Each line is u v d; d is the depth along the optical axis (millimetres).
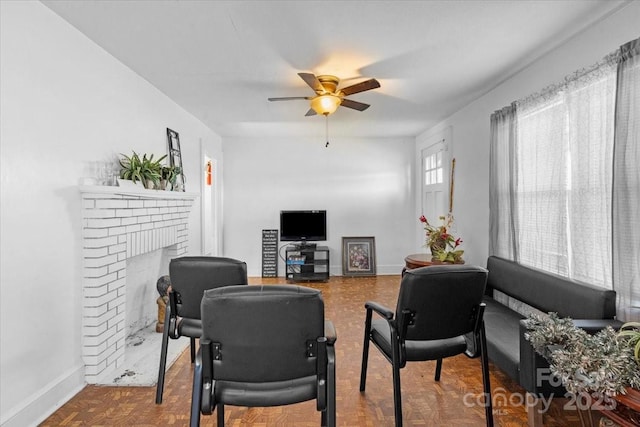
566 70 2525
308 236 5953
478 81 3309
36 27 1969
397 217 6227
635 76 1861
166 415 2000
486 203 3684
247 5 2039
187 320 2180
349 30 2338
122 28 2303
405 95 3744
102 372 2387
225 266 1962
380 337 2080
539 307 2504
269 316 1241
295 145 6121
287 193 6129
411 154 6223
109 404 2107
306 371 1336
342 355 2865
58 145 2137
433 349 1852
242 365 1296
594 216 2213
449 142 4656
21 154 1869
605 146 2127
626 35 2049
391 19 2197
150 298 3418
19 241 1853
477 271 1698
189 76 3164
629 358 1289
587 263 2252
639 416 1244
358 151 6176
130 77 2998
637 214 1879
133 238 2762
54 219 2098
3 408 1754
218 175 5785
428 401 2174
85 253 2334
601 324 1843
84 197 2330
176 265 2006
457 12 2117
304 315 1260
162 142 3633
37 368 1962
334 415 1359
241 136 5973
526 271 2701
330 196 6164
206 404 1296
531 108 2814
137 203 2805
